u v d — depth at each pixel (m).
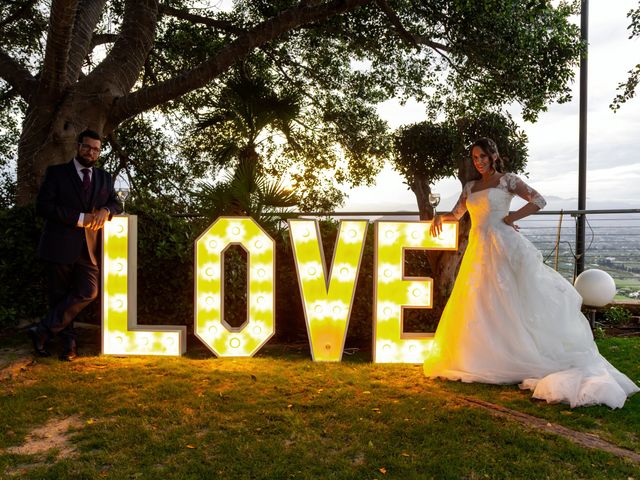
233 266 5.84
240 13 10.40
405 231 5.07
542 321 4.34
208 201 6.25
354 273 5.12
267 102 7.36
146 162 11.88
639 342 6.14
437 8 8.23
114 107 7.54
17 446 3.13
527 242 4.54
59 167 4.85
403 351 5.07
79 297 4.90
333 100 11.70
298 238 5.11
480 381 4.43
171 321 5.88
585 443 3.21
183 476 2.72
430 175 6.45
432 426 3.41
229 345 5.11
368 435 3.27
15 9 9.95
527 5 7.37
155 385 4.23
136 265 5.25
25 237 5.61
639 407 3.85
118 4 10.45
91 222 4.77
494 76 8.14
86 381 4.34
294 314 6.03
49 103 7.47
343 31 9.41
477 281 4.58
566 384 3.93
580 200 7.81
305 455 2.99
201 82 7.30
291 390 4.14
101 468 2.84
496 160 4.86
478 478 2.76
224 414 3.61
